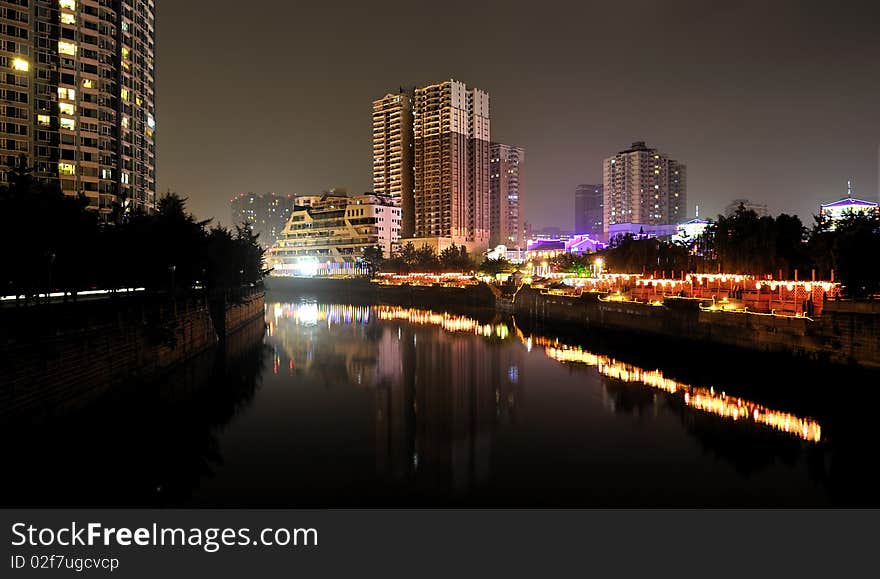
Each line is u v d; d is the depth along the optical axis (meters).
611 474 29.00
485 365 60.50
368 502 25.77
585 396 45.72
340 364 60.84
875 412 37.09
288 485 27.59
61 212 45.44
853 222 57.78
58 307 32.53
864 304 37.97
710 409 41.41
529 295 114.31
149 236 57.47
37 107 94.06
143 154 112.81
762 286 58.75
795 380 44.06
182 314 54.50
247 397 45.44
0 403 26.02
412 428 37.06
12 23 91.88
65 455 31.33
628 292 85.00
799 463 30.28
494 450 32.75
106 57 102.19
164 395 45.06
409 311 135.12
